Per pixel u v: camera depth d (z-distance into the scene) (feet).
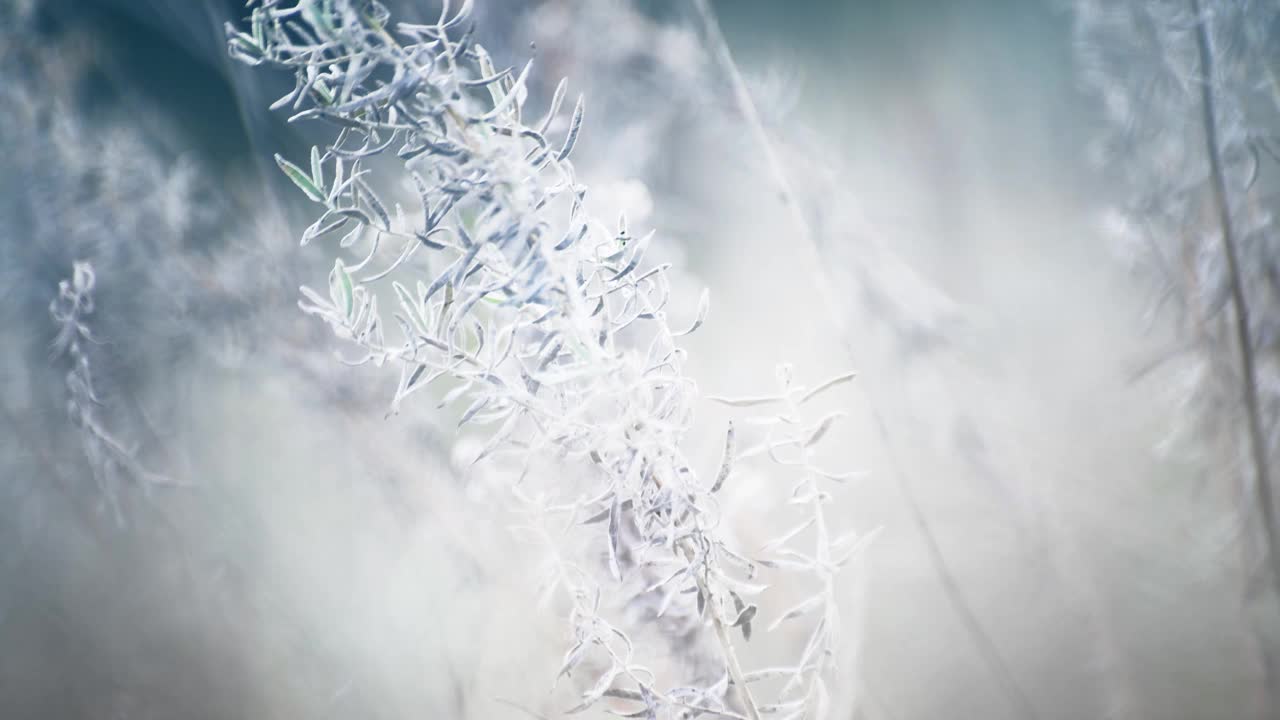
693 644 2.28
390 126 2.10
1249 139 2.69
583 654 2.23
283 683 3.21
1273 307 2.73
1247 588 2.78
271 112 3.28
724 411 2.93
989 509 3.19
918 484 3.18
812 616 2.71
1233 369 2.75
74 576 3.37
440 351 2.16
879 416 2.84
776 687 2.68
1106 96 3.24
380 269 2.89
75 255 3.24
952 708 3.06
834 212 3.31
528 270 2.10
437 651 2.77
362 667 2.99
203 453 3.36
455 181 2.10
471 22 2.12
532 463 2.30
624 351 2.19
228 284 3.19
